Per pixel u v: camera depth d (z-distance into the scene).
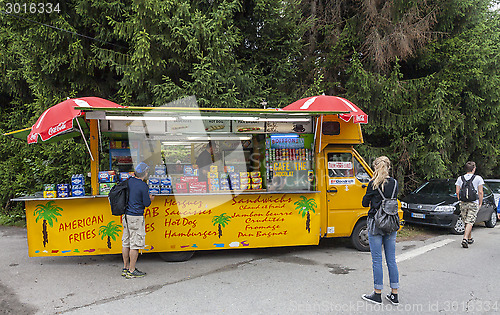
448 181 9.20
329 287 4.65
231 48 7.88
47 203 5.36
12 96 10.48
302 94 9.18
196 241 5.71
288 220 6.00
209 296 4.33
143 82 7.66
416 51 9.48
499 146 11.22
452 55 9.55
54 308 3.99
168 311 3.90
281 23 8.62
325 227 6.27
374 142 10.45
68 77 7.84
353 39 9.59
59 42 7.25
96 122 5.61
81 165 8.24
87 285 4.72
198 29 7.25
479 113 10.25
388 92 8.95
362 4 9.24
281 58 8.96
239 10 7.75
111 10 7.44
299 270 5.38
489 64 9.52
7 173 9.58
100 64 7.69
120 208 4.91
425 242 7.49
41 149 8.96
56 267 5.52
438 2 9.37
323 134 6.28
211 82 7.42
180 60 7.59
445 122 9.27
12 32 7.97
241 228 5.85
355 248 6.65
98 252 5.47
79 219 5.43
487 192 9.55
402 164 9.80
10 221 9.23
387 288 4.61
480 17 9.93
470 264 5.75
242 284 4.75
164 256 5.79
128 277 4.99
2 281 4.88
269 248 6.75
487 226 9.48
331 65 9.64
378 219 4.05
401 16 9.02
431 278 5.03
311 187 6.27
